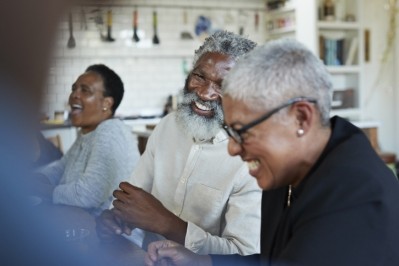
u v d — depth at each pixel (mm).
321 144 977
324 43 5934
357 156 942
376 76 6215
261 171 993
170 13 6625
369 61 6270
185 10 6707
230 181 1573
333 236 883
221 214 1625
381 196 900
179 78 6758
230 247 1479
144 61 6559
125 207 1498
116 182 2145
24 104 275
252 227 1517
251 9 7047
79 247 1400
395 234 919
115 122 2260
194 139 1676
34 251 629
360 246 880
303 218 933
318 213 904
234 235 1510
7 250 594
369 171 924
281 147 938
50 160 2652
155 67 6625
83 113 2322
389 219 902
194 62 1679
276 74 897
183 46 6723
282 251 997
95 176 2105
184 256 1318
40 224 656
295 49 931
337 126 1001
